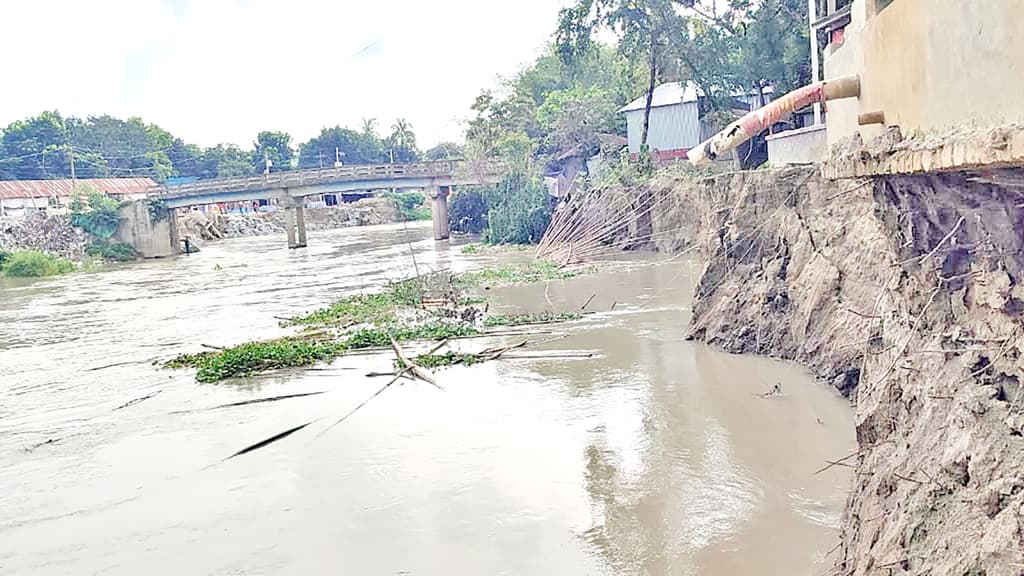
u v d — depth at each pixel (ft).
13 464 54.65
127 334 104.73
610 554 35.12
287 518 42.01
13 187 279.49
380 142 419.74
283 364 76.38
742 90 143.64
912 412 24.11
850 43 33.91
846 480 39.60
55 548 41.04
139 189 307.99
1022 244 18.49
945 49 20.20
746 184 71.61
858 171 26.76
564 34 150.00
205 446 55.11
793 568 32.27
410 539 38.32
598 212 144.66
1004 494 16.93
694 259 118.11
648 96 152.35
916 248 26.02
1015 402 18.51
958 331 22.40
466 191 232.32
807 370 56.59
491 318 89.15
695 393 55.36
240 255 230.07
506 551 36.29
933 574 18.07
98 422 63.57
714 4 141.79
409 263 163.22
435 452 49.39
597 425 51.39
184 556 38.91
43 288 170.91
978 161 16.28
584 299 97.96
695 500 39.29
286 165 412.36
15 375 83.56
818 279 57.88
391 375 69.87
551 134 183.62
